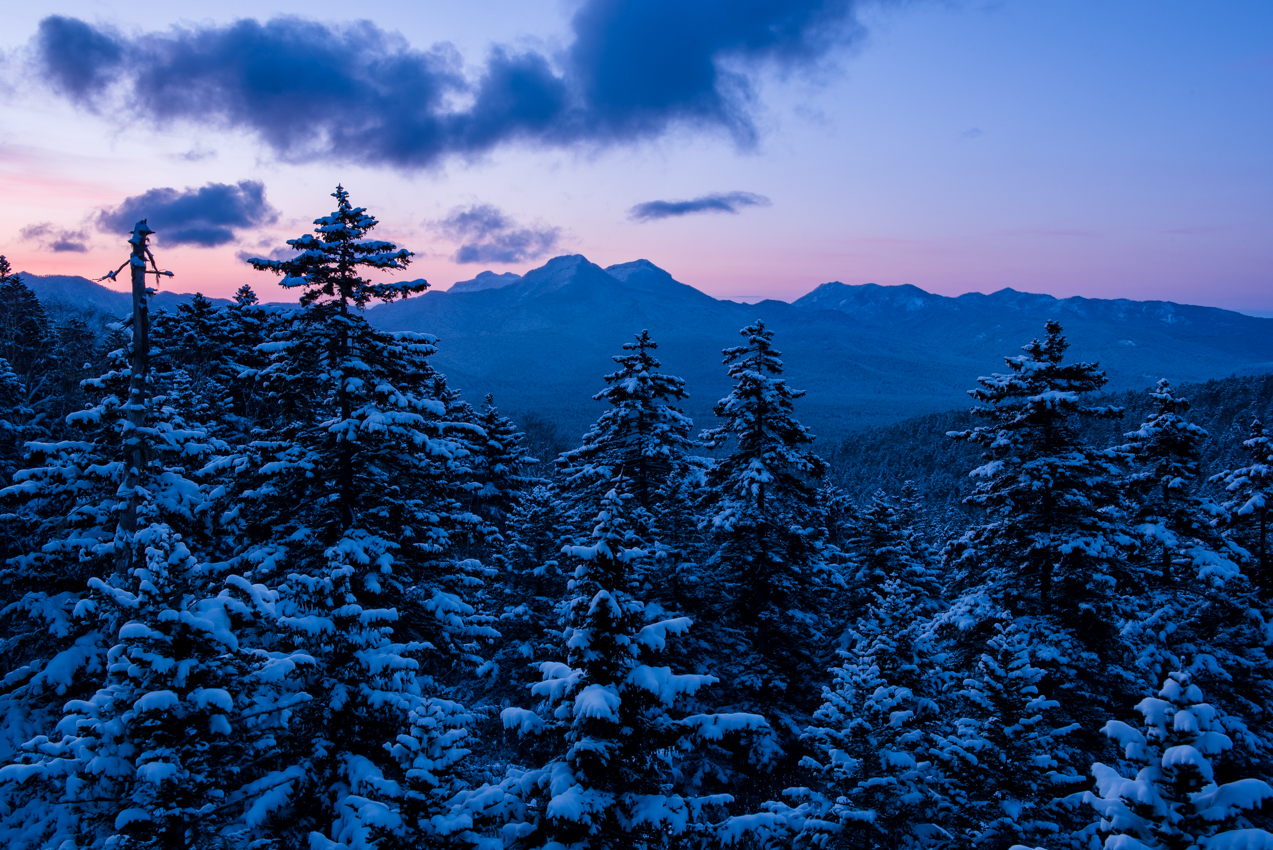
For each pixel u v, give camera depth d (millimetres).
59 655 13930
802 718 22250
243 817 9820
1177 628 16875
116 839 8266
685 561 23578
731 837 10758
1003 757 12359
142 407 14211
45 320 45250
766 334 23359
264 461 16219
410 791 8719
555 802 8875
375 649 11070
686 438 24656
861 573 29844
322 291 16641
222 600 9273
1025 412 18453
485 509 30984
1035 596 18812
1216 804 8164
